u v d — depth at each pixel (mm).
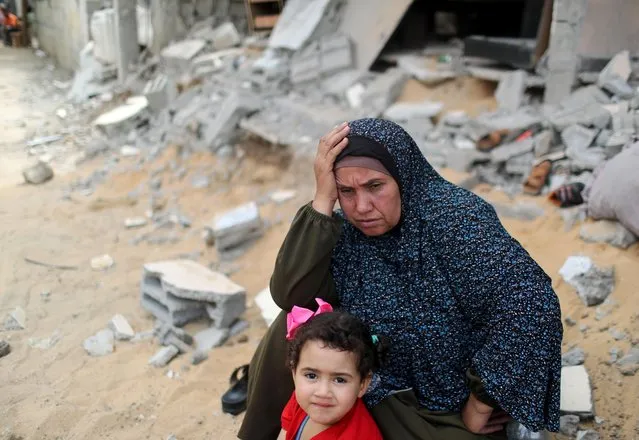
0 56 14117
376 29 6637
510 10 6871
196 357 3533
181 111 7320
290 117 6191
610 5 4836
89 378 3439
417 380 2084
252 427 2404
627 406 2654
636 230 3379
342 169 1962
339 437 1924
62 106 9805
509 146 4676
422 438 2029
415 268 2033
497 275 1883
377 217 1990
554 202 4031
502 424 2057
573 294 3318
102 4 10648
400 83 6152
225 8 9477
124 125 7852
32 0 15438
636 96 4422
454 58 6121
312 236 2033
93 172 6867
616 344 2959
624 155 3578
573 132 4359
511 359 1846
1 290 4508
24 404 3205
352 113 5863
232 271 4637
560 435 2574
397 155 1973
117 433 2992
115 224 5680
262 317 3967
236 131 6375
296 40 6832
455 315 2004
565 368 2854
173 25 9219
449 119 5332
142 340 3814
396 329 2055
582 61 4914
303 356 1875
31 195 6457
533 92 5367
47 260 4984
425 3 7109
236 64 7754
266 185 5719
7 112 9555
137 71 9227
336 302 2213
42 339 3881
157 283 4090
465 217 1969
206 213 5621
